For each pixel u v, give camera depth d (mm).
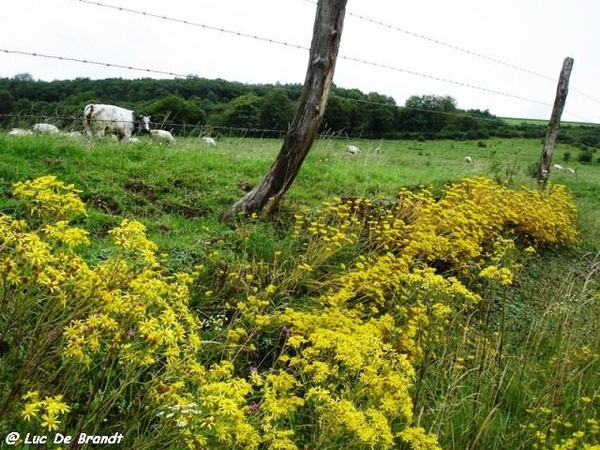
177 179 5898
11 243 2281
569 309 4910
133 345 2369
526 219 7281
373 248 5473
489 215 6723
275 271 4402
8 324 2229
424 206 6332
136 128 11164
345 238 4840
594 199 11828
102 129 8109
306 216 5605
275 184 5367
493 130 30359
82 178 5277
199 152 7336
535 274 6539
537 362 4273
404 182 7758
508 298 5680
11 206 4195
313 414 3027
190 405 2230
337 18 5203
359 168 8273
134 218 4801
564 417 3689
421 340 3758
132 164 5961
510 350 4578
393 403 2928
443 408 3285
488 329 4758
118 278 2307
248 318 3693
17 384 2072
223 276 4195
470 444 3283
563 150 27359
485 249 6445
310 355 3279
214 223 5141
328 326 3688
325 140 9430
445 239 5414
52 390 2395
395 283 4527
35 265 2150
